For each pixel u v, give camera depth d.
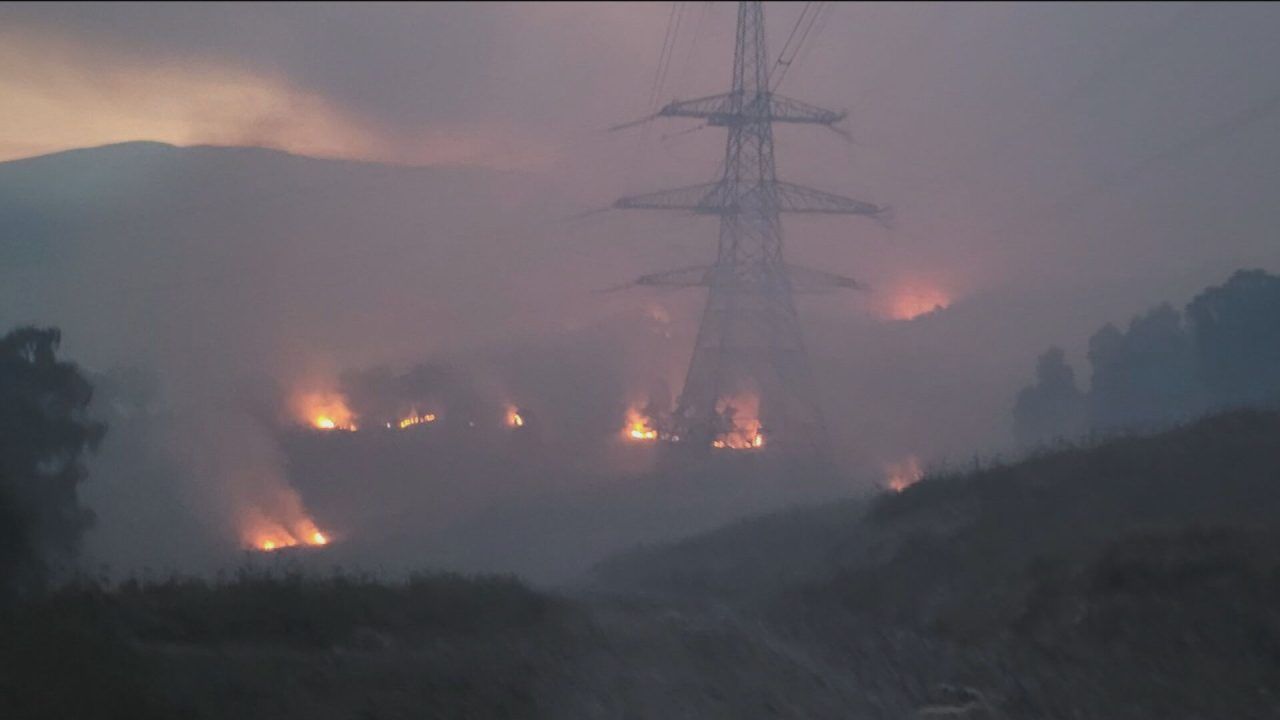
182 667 13.76
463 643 17.59
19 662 12.46
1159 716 13.40
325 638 17.61
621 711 13.55
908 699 14.44
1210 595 17.52
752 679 15.41
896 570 27.36
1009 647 17.81
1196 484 26.27
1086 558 20.88
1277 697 13.91
